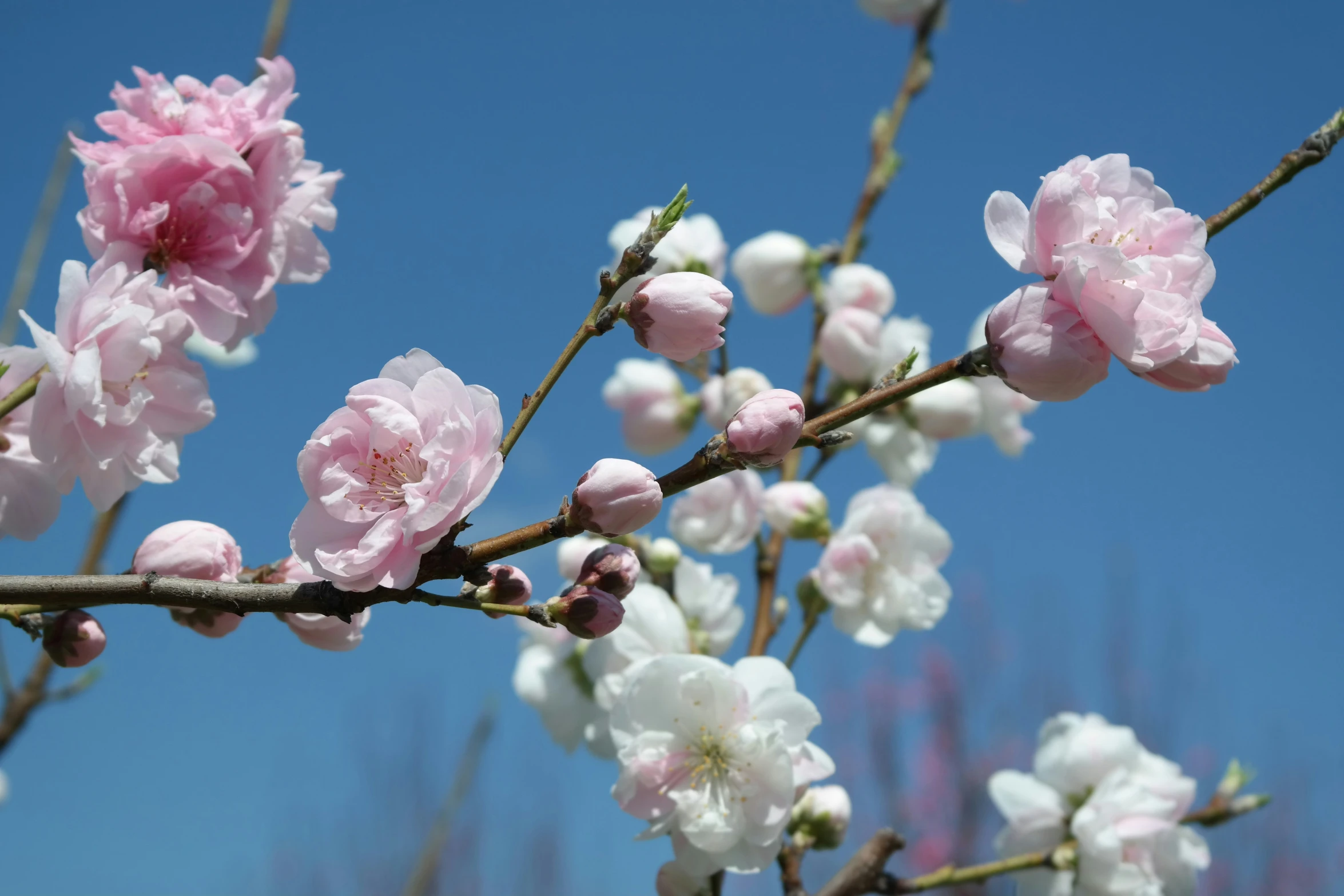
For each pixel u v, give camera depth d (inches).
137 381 21.0
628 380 30.8
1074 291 19.0
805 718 23.2
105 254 21.9
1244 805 26.6
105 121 22.3
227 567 20.8
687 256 28.0
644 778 22.9
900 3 34.4
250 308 22.7
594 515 18.6
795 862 24.9
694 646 26.0
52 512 21.3
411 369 19.0
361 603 18.6
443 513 18.2
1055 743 27.1
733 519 27.2
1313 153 19.9
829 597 26.8
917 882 25.0
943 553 27.2
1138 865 26.0
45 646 20.4
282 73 22.9
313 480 18.8
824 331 29.7
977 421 30.4
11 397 20.5
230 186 22.5
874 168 33.0
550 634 26.9
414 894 28.9
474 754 30.6
